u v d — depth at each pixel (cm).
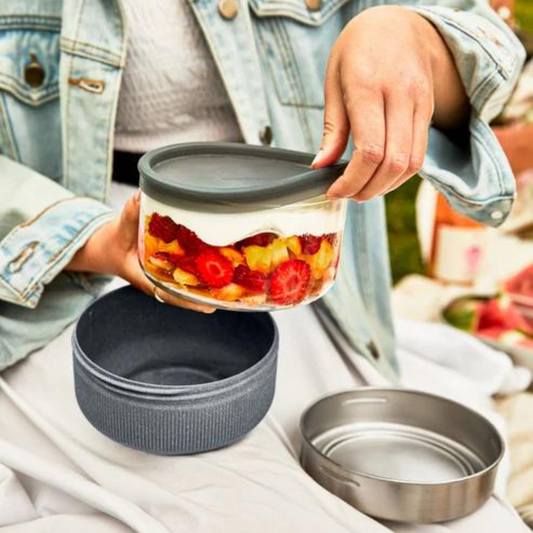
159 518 85
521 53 103
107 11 106
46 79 111
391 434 112
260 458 93
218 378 106
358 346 119
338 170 76
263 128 113
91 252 100
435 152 105
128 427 88
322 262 78
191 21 108
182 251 76
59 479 89
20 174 107
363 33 83
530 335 165
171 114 114
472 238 192
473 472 105
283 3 112
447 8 99
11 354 105
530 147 212
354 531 86
